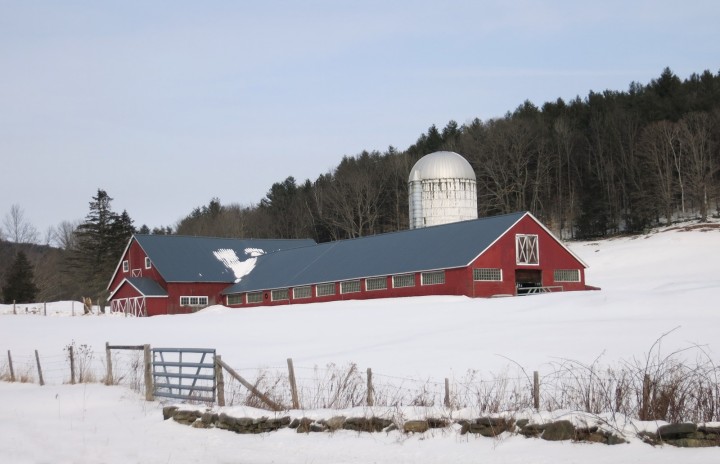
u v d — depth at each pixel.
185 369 28.41
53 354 36.69
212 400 20.27
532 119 129.50
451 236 63.28
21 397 23.16
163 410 19.05
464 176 85.94
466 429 14.65
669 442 12.64
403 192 129.62
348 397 18.53
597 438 13.16
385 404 16.91
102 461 14.43
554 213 123.06
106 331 48.50
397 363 25.02
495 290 58.38
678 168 107.56
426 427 15.15
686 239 87.31
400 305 53.50
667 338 26.97
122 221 119.38
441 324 38.62
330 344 33.41
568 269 63.44
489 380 20.44
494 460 12.73
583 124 132.25
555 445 13.26
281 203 147.62
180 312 75.81
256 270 79.44
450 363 24.33
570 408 14.94
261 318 52.44
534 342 28.05
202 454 14.90
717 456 11.77
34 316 64.56
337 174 137.75
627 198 115.38
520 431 14.06
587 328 31.12
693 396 14.17
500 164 118.31
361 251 69.88
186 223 161.75
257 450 15.05
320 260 72.75
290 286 69.50
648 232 100.38
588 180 121.31
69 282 127.12
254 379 23.48
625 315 35.88
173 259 79.06
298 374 23.97
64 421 19.31
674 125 112.19
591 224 112.94
